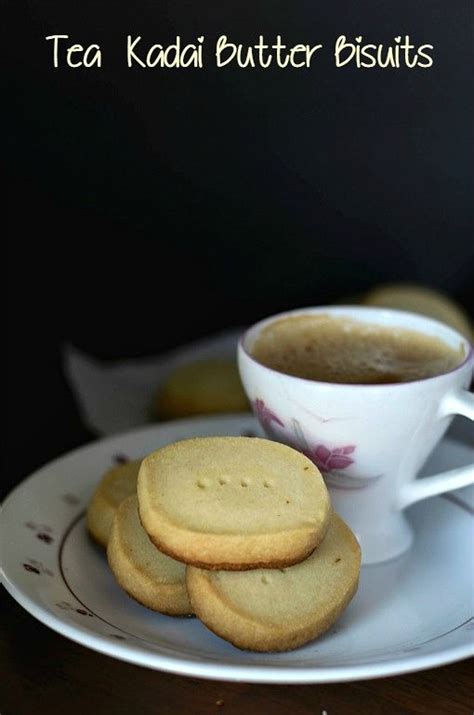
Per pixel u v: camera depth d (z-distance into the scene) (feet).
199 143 2.12
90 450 1.73
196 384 2.02
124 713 1.32
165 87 2.07
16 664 1.38
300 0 2.00
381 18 2.02
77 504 1.62
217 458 1.44
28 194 2.16
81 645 1.41
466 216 2.19
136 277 2.25
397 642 1.39
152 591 1.40
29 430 2.17
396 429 1.50
